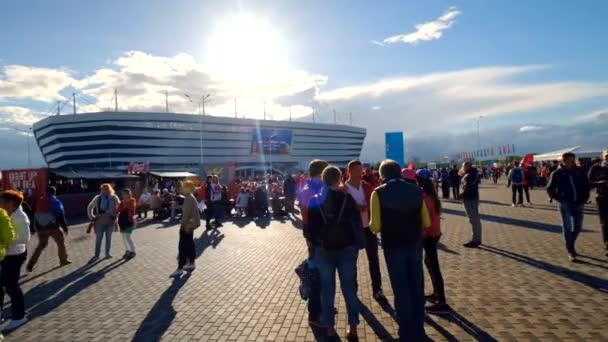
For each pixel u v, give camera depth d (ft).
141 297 21.44
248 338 15.42
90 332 16.69
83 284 24.88
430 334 14.79
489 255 27.02
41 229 29.53
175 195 70.28
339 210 14.84
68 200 76.89
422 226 14.79
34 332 16.94
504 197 76.02
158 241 42.37
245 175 354.54
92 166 359.66
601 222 26.20
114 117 352.90
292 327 16.42
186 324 17.08
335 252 14.98
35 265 31.40
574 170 24.50
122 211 33.14
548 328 14.71
